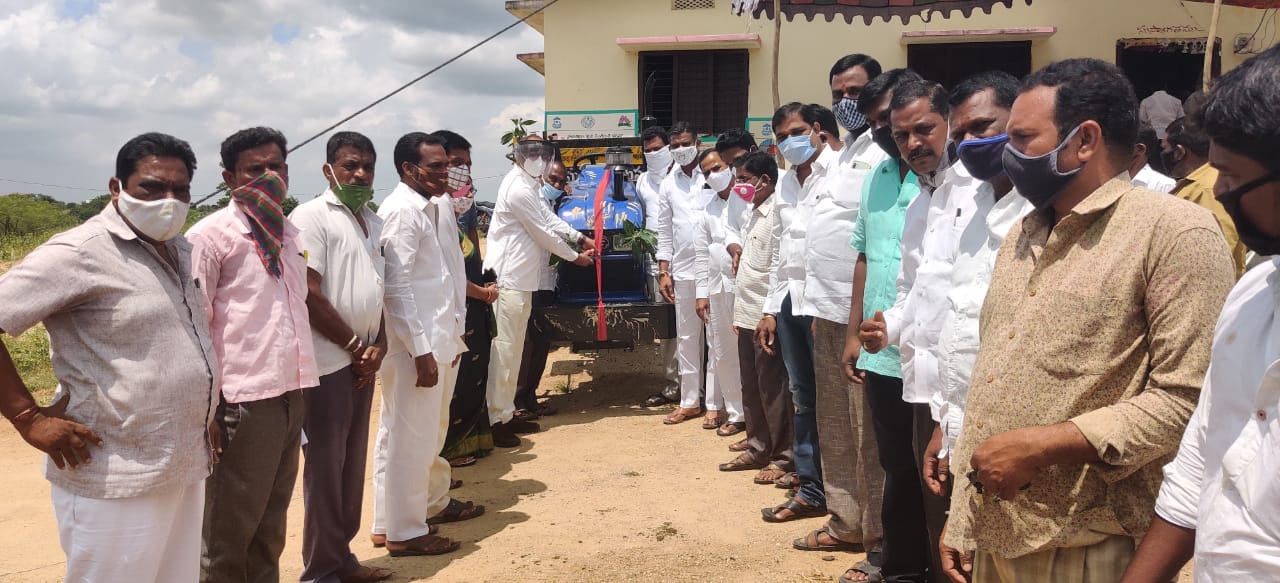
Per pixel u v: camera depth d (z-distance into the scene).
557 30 12.17
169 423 2.97
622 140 9.45
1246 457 1.51
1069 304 2.12
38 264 2.79
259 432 3.58
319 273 4.03
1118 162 2.16
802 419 5.08
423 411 4.70
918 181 3.53
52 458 2.86
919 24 11.59
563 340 7.77
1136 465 2.01
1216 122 1.48
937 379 3.13
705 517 5.20
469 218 7.31
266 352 3.58
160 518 2.99
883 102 3.72
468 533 5.10
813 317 4.52
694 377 7.57
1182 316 1.94
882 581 3.97
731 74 11.98
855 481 4.48
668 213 7.64
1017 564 2.25
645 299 8.06
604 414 8.02
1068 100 2.11
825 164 4.62
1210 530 1.57
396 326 4.51
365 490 6.17
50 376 10.27
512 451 6.86
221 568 3.62
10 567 4.86
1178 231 1.98
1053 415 2.13
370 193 4.21
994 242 2.74
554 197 7.93
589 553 4.71
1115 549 2.13
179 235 3.21
